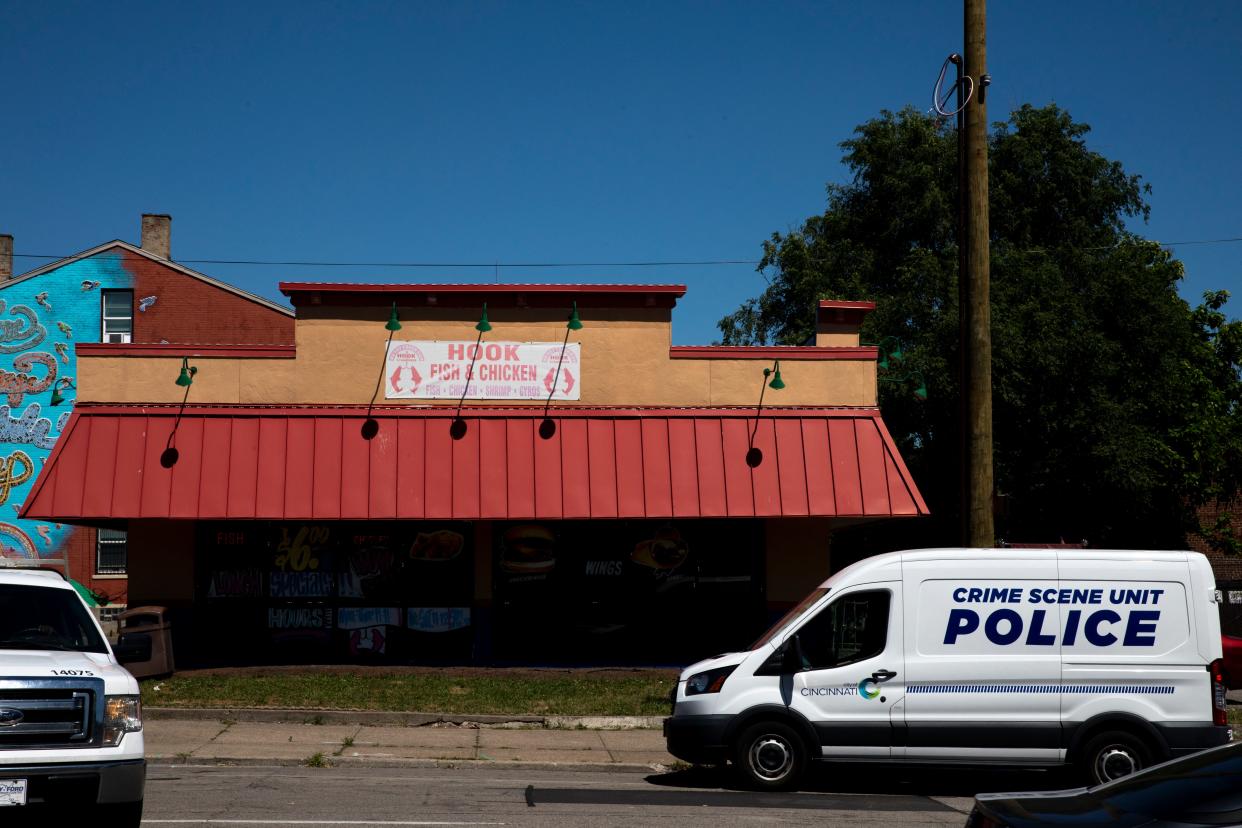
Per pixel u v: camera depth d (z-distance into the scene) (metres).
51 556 29.03
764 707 11.11
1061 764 10.95
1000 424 28.72
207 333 30.58
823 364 18.80
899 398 29.44
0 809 7.42
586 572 18.97
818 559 19.05
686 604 18.98
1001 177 34.66
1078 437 27.91
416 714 14.88
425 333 18.38
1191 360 33.56
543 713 15.22
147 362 18.02
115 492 17.23
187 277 30.64
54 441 29.45
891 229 34.47
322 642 18.64
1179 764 5.58
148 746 12.97
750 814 9.81
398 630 18.70
